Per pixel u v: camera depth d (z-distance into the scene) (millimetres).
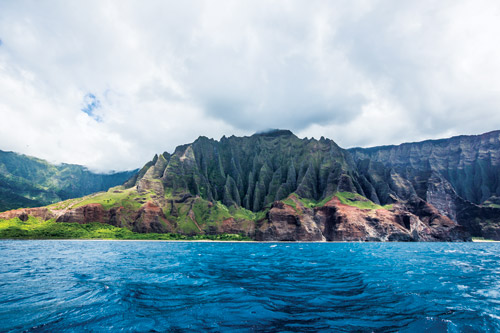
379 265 36469
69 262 38219
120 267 32750
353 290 20469
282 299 17672
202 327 12508
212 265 35875
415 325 13062
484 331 12367
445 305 16531
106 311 14555
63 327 12211
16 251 60875
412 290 20516
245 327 12594
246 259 45375
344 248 87688
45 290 19547
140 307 15453
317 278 25781
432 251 70625
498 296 18875
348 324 13195
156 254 54344
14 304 15867
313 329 12492
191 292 19359
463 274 28469
